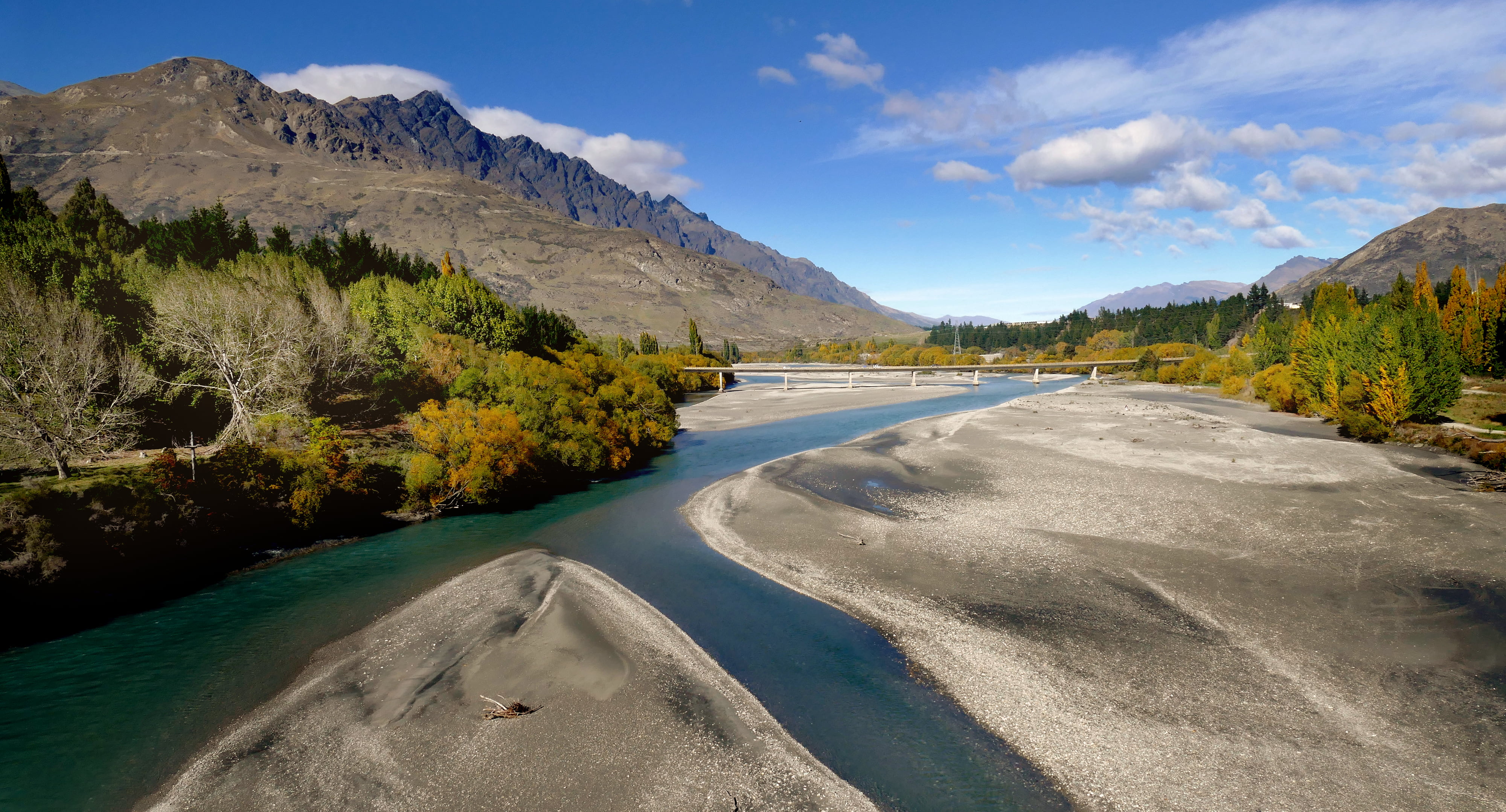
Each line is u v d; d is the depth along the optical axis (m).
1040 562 30.25
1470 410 65.94
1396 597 24.73
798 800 15.46
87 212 79.25
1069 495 41.72
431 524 41.09
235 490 35.09
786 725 18.56
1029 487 44.50
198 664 22.70
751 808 15.22
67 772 16.84
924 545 33.44
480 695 20.14
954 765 16.69
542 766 16.75
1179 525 34.84
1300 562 28.77
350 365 55.22
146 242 74.94
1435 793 14.82
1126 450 56.22
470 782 16.19
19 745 18.03
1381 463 47.75
